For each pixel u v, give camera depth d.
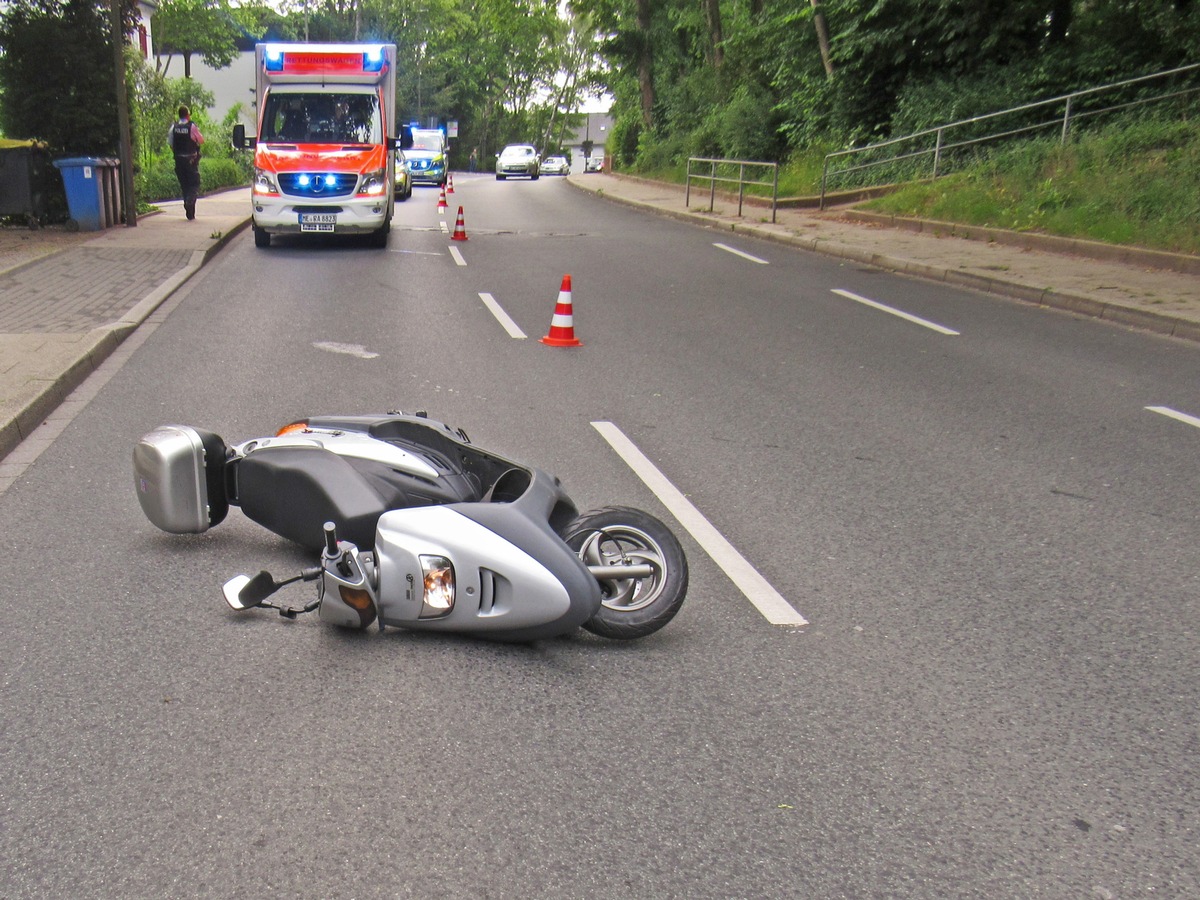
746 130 33.94
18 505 5.81
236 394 8.41
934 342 11.30
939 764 3.55
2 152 18.88
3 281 13.30
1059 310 13.35
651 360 10.16
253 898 2.81
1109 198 18.22
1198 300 12.86
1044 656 4.35
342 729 3.62
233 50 53.62
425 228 23.36
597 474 6.61
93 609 4.54
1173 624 4.70
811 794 3.35
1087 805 3.35
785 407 8.48
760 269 17.02
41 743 3.51
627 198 33.16
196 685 3.91
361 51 19.70
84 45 19.98
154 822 3.11
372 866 2.95
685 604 4.77
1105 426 8.07
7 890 2.82
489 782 3.35
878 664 4.24
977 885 2.96
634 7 49.25
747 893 2.89
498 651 4.23
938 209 21.31
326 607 4.15
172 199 29.64
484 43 96.75
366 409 8.03
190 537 5.40
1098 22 24.62
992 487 6.57
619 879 2.93
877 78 28.66
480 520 4.13
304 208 18.58
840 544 5.55
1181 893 2.96
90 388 8.50
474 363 9.83
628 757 3.52
